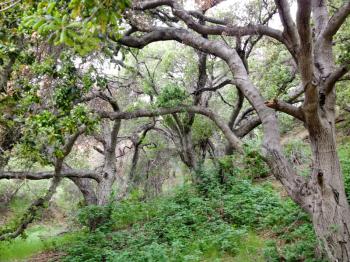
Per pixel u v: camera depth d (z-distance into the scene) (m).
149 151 21.81
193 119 16.06
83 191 15.77
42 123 8.05
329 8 12.95
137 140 18.88
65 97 8.96
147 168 21.16
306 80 6.16
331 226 6.55
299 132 20.77
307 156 13.85
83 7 3.18
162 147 20.33
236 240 8.87
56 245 13.28
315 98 6.30
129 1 3.23
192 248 8.96
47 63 8.63
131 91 18.17
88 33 3.17
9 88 8.82
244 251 8.23
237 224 10.23
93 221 13.58
